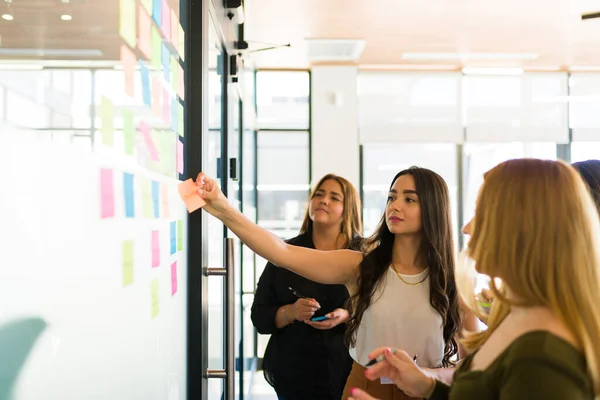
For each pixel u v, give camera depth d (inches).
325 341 83.0
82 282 21.0
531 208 32.3
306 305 80.1
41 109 17.3
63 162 19.0
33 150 16.8
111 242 24.6
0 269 14.8
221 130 82.7
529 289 31.6
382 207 259.6
